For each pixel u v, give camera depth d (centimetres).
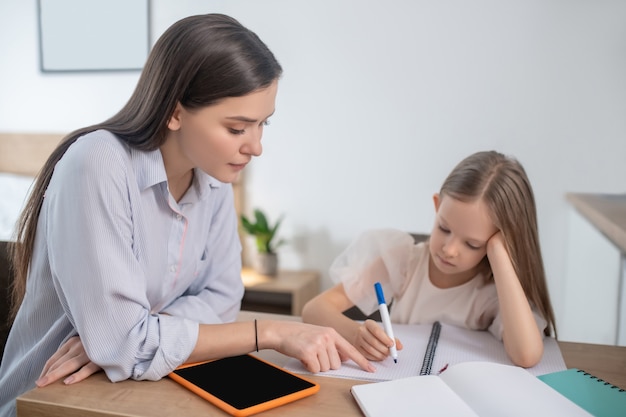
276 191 279
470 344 96
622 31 234
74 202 76
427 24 254
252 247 285
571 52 239
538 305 107
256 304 281
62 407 68
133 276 79
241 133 77
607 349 94
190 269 99
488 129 251
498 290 98
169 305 100
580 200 204
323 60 267
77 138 85
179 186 93
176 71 76
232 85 73
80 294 76
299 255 280
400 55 258
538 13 241
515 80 246
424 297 121
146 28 287
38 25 298
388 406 66
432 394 69
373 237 127
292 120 274
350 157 269
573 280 227
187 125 78
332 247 275
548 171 246
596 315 184
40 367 90
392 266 123
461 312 117
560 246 246
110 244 77
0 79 307
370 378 78
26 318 91
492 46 247
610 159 239
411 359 87
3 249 112
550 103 243
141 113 81
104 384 75
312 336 82
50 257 80
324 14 265
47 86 301
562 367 85
